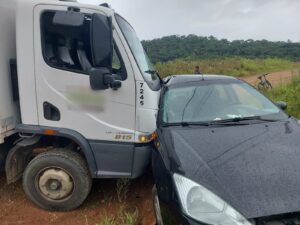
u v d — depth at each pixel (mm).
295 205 2699
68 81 4402
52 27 4398
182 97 4578
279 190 2814
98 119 4457
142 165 4531
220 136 3725
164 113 4438
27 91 4461
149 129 4480
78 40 4418
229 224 2729
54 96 4441
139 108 4422
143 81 4430
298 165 3086
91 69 4105
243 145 3480
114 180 5586
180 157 3420
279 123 4051
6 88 4531
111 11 4332
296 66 37969
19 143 4578
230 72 29562
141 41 5434
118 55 4375
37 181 4645
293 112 8812
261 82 15766
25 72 4426
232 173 3039
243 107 4426
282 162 3131
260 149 3379
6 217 4562
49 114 4500
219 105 4426
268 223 2680
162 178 3488
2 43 4453
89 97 4414
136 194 5133
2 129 4449
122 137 4469
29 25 4340
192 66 28375
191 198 2963
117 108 4430
